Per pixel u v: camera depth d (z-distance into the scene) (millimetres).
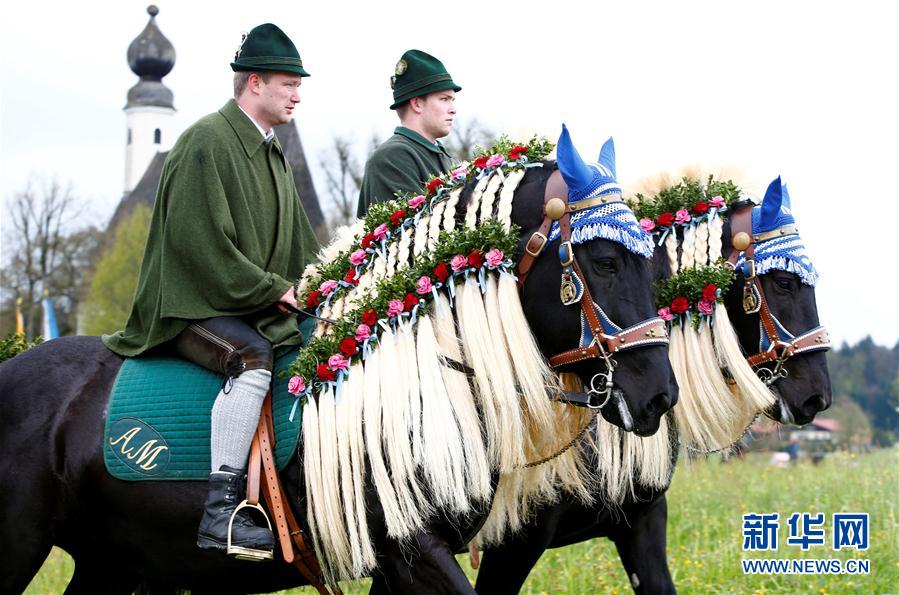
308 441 3566
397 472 3449
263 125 4055
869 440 15555
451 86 5156
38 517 3742
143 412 3730
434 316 3590
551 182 3545
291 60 4012
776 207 4477
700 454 4734
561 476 3975
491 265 3488
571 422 3715
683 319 4402
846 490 7980
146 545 3760
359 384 3568
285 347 3807
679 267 4531
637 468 4316
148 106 56438
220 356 3662
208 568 3738
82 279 43219
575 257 3432
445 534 3562
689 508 7746
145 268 3938
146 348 3832
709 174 4727
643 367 3371
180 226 3744
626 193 4738
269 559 3551
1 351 4305
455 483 3428
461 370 3541
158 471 3660
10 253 43844
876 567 5938
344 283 3834
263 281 3707
